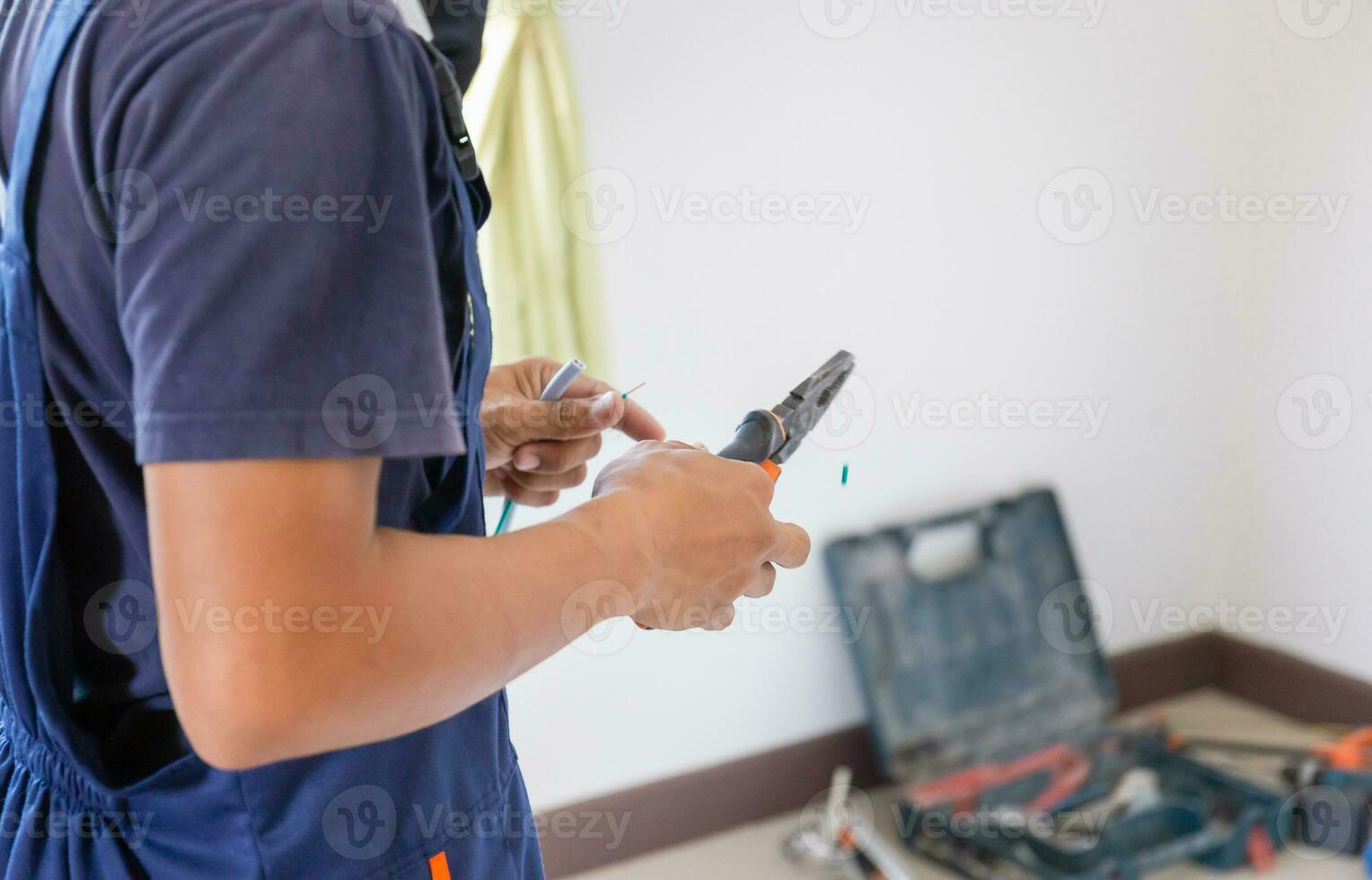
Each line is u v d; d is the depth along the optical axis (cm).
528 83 145
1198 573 223
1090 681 202
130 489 44
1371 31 183
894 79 173
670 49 157
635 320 163
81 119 37
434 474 51
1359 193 190
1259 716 215
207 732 33
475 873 56
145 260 34
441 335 38
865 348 181
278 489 33
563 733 171
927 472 192
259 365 33
